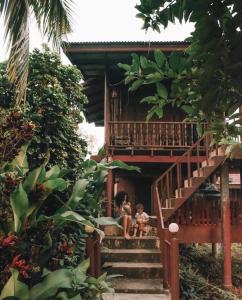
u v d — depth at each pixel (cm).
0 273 398
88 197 561
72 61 1102
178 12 182
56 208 562
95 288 490
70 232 596
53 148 600
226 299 811
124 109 1249
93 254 610
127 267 797
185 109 207
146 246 903
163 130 1194
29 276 422
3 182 437
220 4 157
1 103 605
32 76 615
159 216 881
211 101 176
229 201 958
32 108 600
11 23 537
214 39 158
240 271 1036
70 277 430
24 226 429
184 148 1126
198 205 989
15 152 470
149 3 194
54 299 440
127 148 1112
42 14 592
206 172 926
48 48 644
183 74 186
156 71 189
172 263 649
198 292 817
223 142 212
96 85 1283
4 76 609
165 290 712
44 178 449
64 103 617
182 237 978
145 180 1470
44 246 450
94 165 582
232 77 165
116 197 1175
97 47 1048
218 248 1204
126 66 196
